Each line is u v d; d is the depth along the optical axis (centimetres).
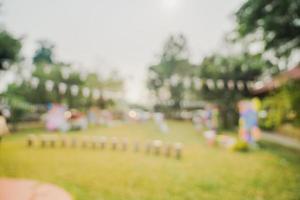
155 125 2397
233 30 1162
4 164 768
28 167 746
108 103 2247
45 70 1630
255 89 1792
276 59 1202
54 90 1582
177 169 773
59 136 1401
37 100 1689
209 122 2083
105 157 913
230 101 1862
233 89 1777
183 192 580
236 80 1722
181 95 3603
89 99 1952
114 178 666
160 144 1001
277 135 1642
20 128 1722
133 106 4434
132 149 1087
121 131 1780
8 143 1131
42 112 2259
